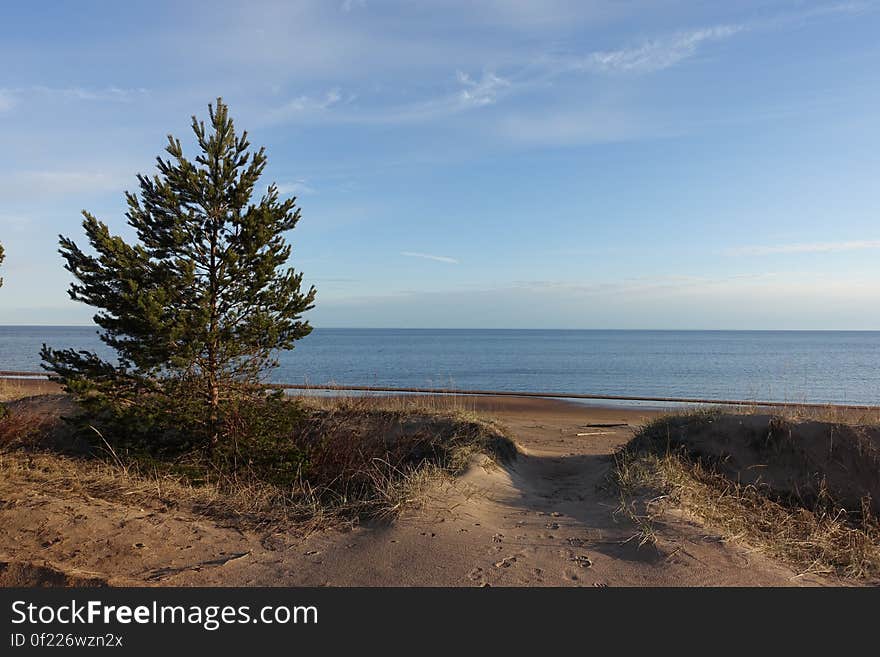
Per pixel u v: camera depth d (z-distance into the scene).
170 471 8.15
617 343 134.12
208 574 4.82
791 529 6.52
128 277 8.82
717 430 10.52
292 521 6.11
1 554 4.84
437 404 19.84
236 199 9.48
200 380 9.66
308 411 12.80
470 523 6.00
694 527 5.69
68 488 6.66
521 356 75.94
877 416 11.04
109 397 9.27
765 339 184.88
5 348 78.94
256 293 9.62
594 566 4.93
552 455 12.77
